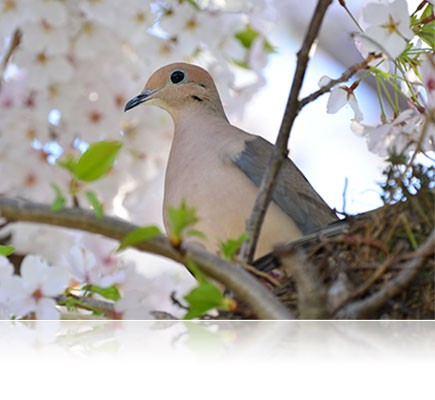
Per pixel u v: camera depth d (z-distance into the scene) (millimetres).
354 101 7277
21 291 7020
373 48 6492
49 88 9828
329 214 8617
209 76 9852
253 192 8141
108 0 9383
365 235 6191
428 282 5742
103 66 10047
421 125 7094
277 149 5852
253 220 5805
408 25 6504
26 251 9844
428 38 7312
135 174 10383
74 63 9914
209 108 9703
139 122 10359
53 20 9180
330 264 6117
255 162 8289
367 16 6516
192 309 5199
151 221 10508
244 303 6262
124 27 9469
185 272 11055
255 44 10180
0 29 9164
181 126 9352
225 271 4992
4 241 10078
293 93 5840
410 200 6164
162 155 10555
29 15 9141
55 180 9805
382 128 7082
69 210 4988
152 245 5043
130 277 8383
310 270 5027
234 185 8172
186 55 9992
